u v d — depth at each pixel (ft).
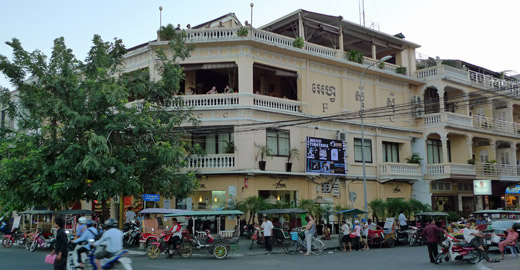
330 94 104.73
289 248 73.72
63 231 36.09
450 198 125.29
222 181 89.86
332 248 77.20
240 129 89.20
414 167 113.70
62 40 74.90
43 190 68.90
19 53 73.46
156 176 75.25
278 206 83.71
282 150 95.35
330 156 99.19
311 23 106.52
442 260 58.29
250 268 51.13
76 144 67.97
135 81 80.94
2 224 98.12
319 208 88.17
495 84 135.33
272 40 96.73
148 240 67.77
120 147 72.38
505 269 49.01
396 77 116.06
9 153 75.10
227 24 107.04
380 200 97.76
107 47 78.64
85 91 71.00
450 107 127.03
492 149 132.46
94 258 37.11
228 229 88.48
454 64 133.18
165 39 93.76
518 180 132.87
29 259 60.34
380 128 112.47
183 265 54.29
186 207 91.40
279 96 106.22
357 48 124.06
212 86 101.60
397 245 86.43
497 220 82.94
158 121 75.51
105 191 67.72
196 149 81.82
